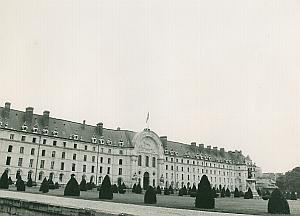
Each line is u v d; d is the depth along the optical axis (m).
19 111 109.50
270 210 30.70
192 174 154.50
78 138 117.44
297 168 165.12
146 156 132.25
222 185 167.12
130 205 31.41
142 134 131.38
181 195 82.62
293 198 104.19
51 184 79.38
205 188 32.50
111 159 124.00
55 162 109.44
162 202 41.59
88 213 19.55
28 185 82.31
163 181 134.12
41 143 107.38
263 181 183.12
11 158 100.06
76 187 46.84
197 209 30.47
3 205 26.92
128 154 126.56
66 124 119.31
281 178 168.62
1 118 102.50
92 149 119.81
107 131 129.62
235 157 181.25
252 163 189.50
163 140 150.88
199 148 167.00
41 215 22.77
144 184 128.88
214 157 169.25
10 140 100.81
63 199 34.91
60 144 111.94
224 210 30.58
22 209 24.66
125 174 124.94
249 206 40.44
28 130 105.81
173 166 147.62
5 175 64.31
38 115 113.88
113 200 39.91
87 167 117.12
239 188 174.25
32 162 104.19
